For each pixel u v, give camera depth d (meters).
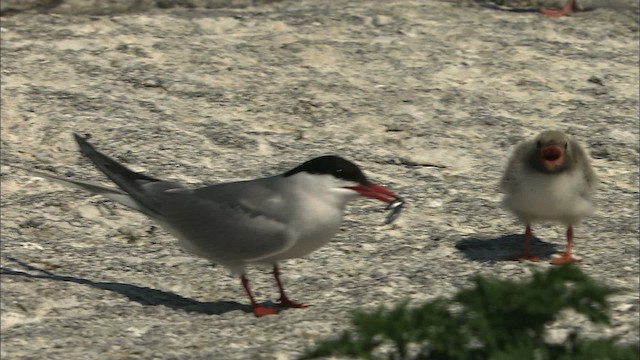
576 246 12.00
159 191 10.45
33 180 13.56
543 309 7.30
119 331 9.85
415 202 13.21
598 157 14.78
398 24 18.95
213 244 10.13
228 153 14.48
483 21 19.41
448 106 15.98
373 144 14.89
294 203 9.85
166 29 18.47
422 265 11.48
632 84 17.03
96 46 17.52
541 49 18.14
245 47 17.78
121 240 12.21
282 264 11.52
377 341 7.86
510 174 11.34
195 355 9.37
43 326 9.93
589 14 20.02
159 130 14.90
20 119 15.00
